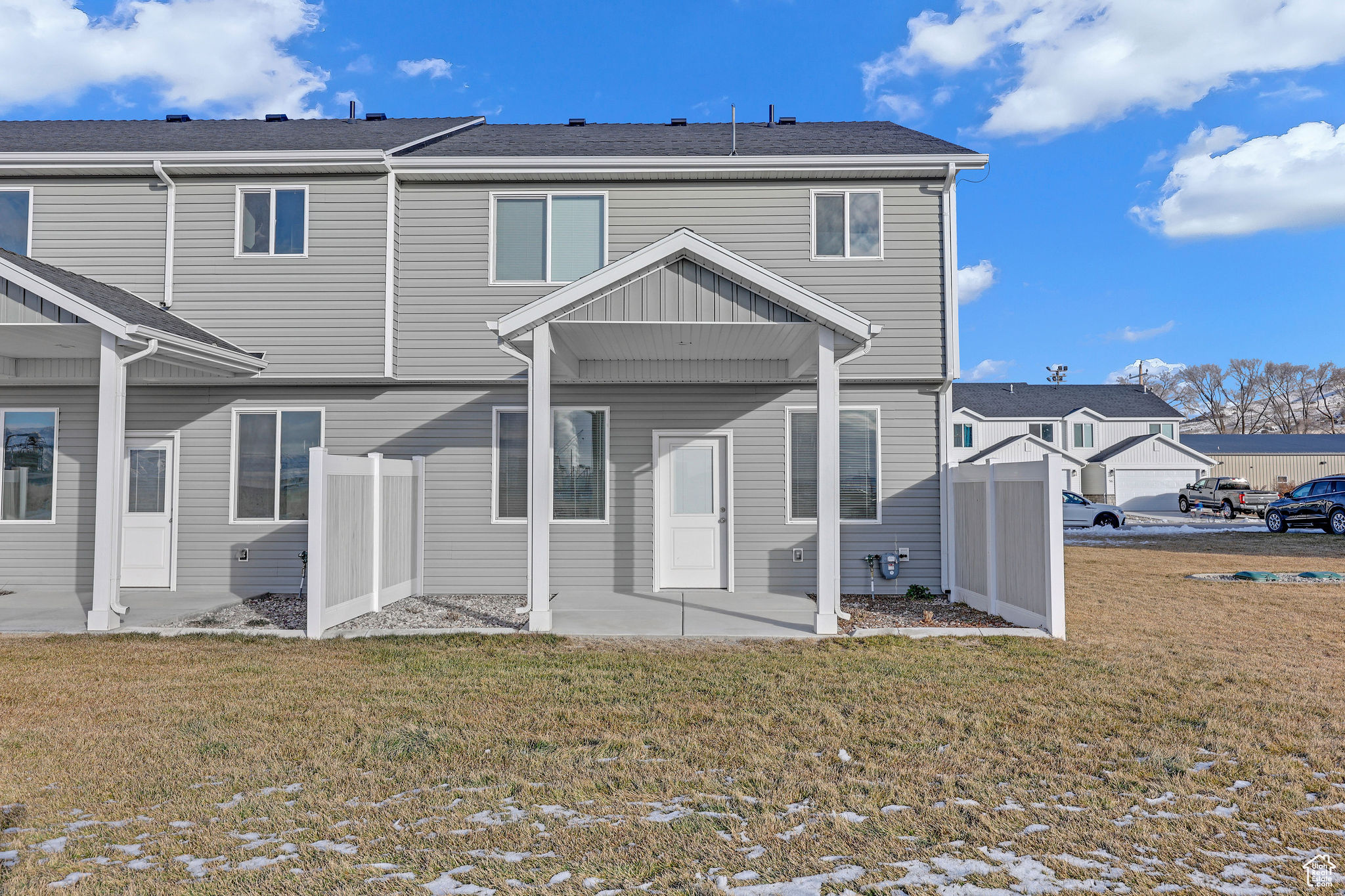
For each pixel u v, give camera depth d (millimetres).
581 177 11211
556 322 8609
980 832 3756
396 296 11141
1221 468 42375
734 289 8586
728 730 5223
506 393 11539
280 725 5328
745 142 12406
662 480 11609
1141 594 11320
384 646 7906
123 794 4191
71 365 11008
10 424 11805
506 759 4703
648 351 10477
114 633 8469
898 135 12906
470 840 3689
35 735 5094
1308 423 73438
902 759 4695
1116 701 5848
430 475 11516
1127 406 45219
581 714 5590
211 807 4039
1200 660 7168
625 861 3488
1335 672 6711
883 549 11430
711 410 11586
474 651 7695
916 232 11281
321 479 8539
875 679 6531
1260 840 3678
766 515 11508
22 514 11781
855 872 3402
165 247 11000
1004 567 9469
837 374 9719
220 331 10906
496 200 11367
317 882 3305
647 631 8602
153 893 3213
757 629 8742
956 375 11164
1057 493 8359
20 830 3779
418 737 5094
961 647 7797
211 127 13789
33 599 10641
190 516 11531
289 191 11047
